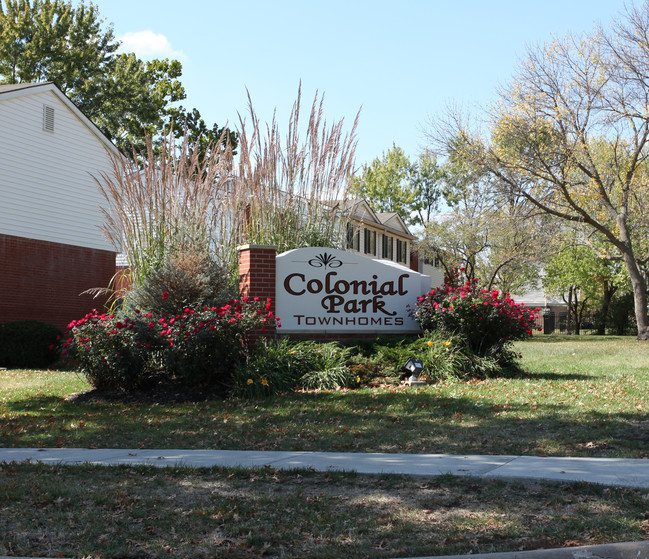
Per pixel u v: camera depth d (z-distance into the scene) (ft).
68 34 129.29
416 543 14.12
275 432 27.04
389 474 19.30
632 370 47.62
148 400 35.78
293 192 46.83
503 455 22.07
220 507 16.71
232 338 37.60
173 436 26.96
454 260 132.26
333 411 30.89
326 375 37.93
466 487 17.98
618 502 16.33
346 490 18.08
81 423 29.86
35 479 19.71
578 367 50.47
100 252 75.56
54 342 59.82
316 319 43.47
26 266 65.82
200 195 45.80
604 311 156.56
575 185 98.53
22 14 125.80
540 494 17.21
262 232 45.78
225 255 45.44
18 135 65.10
